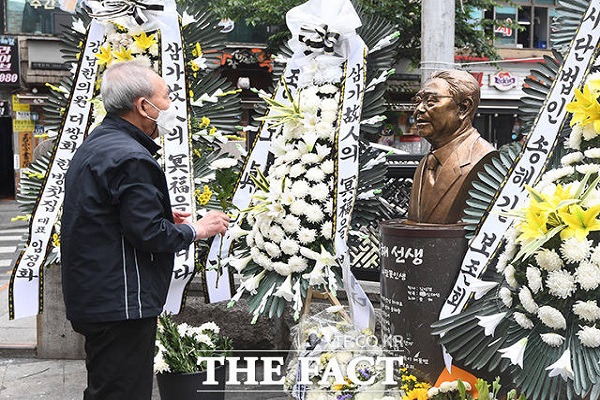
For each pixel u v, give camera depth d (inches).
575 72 123.4
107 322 109.3
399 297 135.5
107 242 108.6
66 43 177.3
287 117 147.1
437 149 139.1
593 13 122.8
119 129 114.1
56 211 168.4
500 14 617.0
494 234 126.6
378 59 150.6
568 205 102.4
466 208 135.6
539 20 625.0
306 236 142.9
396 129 465.1
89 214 108.1
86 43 170.6
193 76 171.3
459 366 130.6
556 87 125.0
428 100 135.9
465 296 128.3
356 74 147.3
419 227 133.3
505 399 129.2
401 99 485.1
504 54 603.2
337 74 149.1
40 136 178.2
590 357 104.0
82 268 108.7
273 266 145.9
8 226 553.3
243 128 167.6
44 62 599.5
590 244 102.5
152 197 107.5
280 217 144.1
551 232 101.6
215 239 158.7
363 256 197.8
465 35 434.3
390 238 136.6
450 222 136.1
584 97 109.3
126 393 112.6
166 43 166.7
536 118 126.1
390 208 195.8
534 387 109.0
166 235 108.3
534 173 125.3
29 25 590.6
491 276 126.2
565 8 133.2
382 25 152.5
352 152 144.1
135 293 109.3
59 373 192.5
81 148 113.7
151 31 166.9
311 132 144.9
